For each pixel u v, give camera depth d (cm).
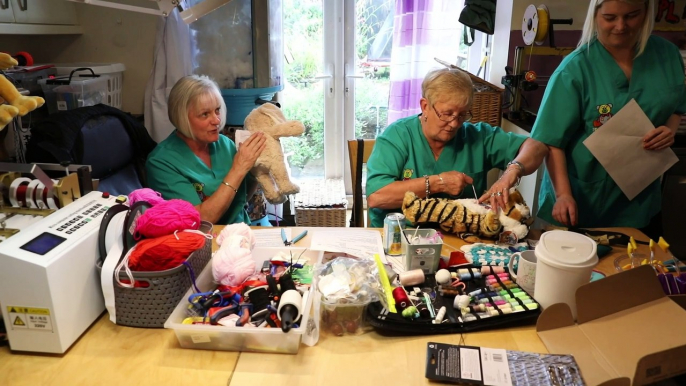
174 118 177
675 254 231
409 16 287
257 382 97
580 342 103
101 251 115
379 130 340
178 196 176
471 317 112
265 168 189
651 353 88
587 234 155
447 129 163
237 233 128
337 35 314
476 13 278
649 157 168
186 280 114
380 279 119
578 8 245
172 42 243
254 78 247
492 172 272
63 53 263
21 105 111
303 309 105
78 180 127
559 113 171
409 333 110
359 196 196
